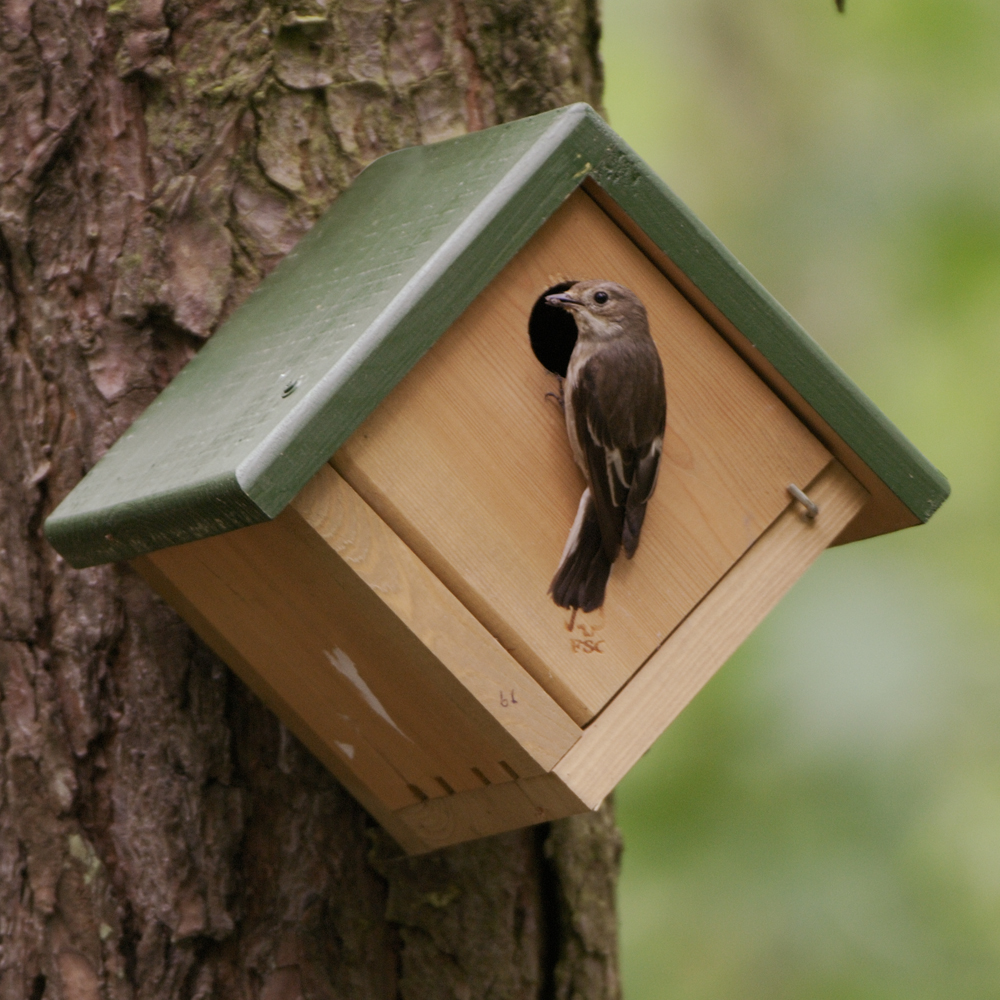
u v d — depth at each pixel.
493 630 4.57
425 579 4.49
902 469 4.95
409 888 5.69
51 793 5.44
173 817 5.47
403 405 4.50
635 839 9.67
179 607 5.42
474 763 4.92
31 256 5.57
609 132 4.57
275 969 5.50
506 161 4.61
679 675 4.76
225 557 4.86
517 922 5.81
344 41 5.75
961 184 11.99
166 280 5.58
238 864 5.54
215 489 4.15
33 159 5.57
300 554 4.55
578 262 4.73
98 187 5.61
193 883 5.46
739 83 13.12
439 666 4.50
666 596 4.79
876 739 9.70
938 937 9.09
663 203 4.64
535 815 4.89
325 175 5.70
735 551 4.90
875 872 9.34
